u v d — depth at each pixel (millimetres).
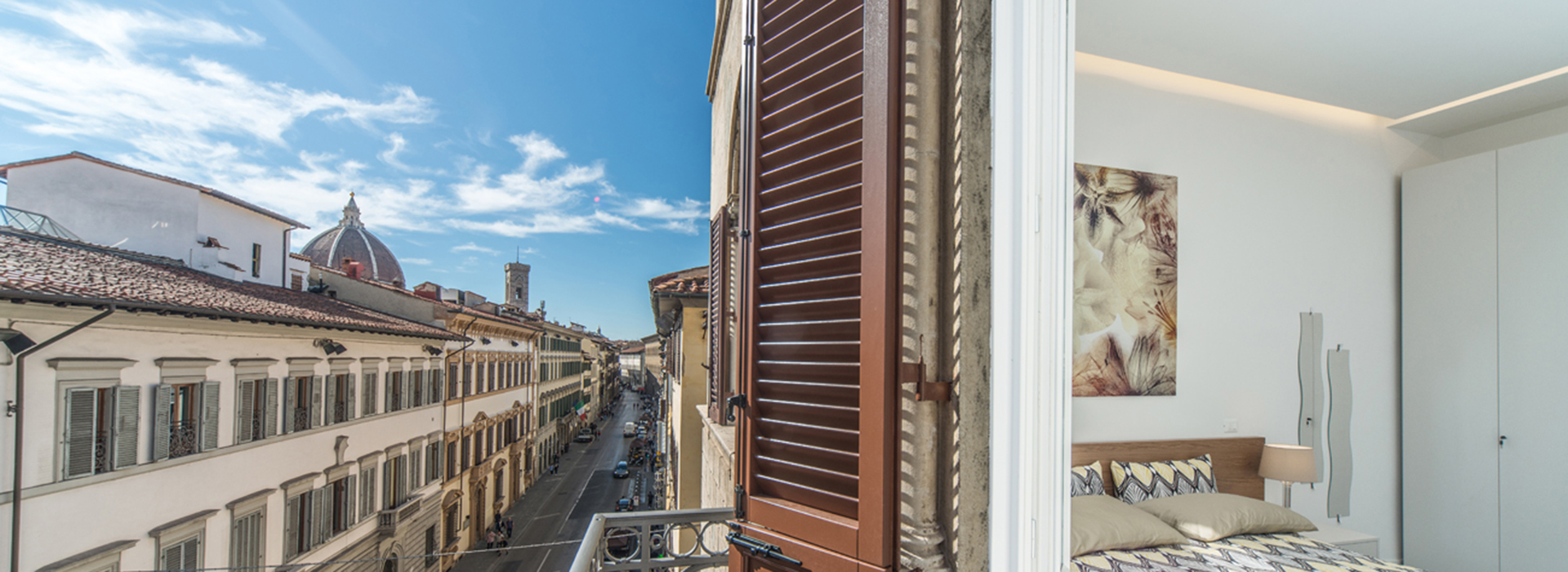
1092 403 3596
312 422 10086
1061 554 1102
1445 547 3873
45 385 6035
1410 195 4211
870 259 1106
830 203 1236
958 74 1128
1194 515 3174
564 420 35812
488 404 19797
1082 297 3602
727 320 4449
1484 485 3684
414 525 13609
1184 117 3879
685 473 9992
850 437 1158
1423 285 4090
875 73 1136
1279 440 3939
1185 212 3832
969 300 1098
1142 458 3635
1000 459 1085
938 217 1108
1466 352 3818
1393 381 4219
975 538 1082
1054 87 1138
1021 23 1139
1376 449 4137
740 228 1515
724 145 5285
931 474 1071
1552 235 3434
